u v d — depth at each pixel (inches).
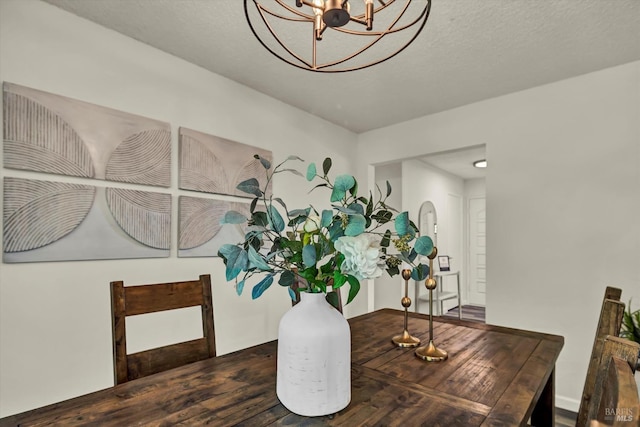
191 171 92.1
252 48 86.7
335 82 104.7
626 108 91.0
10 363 64.1
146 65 85.0
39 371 67.2
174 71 90.4
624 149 90.9
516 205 107.2
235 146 103.6
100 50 77.4
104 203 76.3
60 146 70.6
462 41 82.0
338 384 34.5
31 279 66.8
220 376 43.3
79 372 72.0
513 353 52.9
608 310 42.9
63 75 71.9
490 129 113.9
